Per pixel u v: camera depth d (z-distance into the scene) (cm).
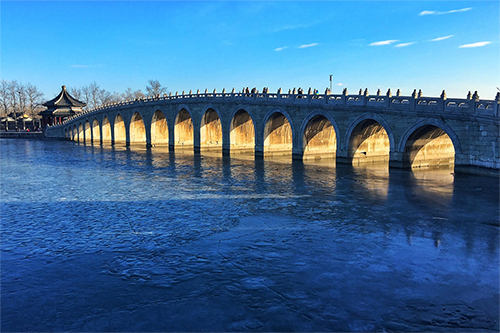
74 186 2414
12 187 2392
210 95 4972
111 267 1072
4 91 12012
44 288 945
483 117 2353
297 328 759
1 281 988
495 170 2339
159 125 6475
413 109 2809
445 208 1742
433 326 763
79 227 1476
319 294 900
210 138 5347
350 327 761
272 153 4378
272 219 1573
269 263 1093
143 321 788
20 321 792
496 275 1005
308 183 2484
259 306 845
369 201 1909
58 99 10894
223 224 1502
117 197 2050
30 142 8688
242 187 2345
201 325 771
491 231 1385
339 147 3478
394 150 3050
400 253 1167
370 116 3148
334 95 3441
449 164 3400
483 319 789
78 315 814
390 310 826
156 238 1330
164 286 949
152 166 3559
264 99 4138
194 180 2644
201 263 1095
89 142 8681
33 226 1493
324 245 1243
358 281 971
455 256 1141
